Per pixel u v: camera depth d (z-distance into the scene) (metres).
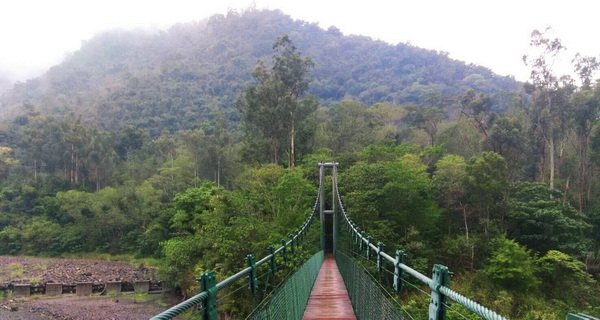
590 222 24.55
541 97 31.77
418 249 19.23
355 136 36.84
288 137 34.72
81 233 42.69
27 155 54.72
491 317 1.41
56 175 51.44
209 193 26.19
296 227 19.39
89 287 28.92
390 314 3.40
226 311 12.66
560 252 19.23
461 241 20.59
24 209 47.44
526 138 31.44
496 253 19.00
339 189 22.34
